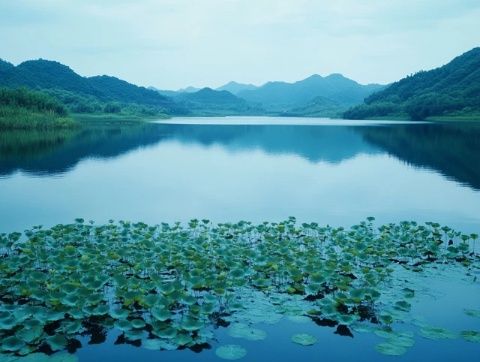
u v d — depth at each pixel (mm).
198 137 56875
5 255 11867
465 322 8375
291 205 18500
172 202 18969
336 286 9859
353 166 30422
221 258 11172
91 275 9477
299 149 41906
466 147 41938
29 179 24312
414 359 7148
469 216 16609
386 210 17578
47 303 8617
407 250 12023
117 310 8359
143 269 10305
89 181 23953
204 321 8297
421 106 117438
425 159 33781
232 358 7137
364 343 7629
